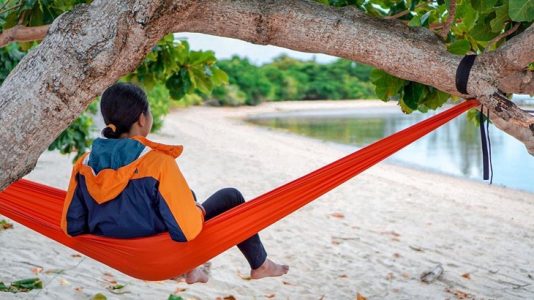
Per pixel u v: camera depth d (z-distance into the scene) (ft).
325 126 100.63
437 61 9.46
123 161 8.86
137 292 16.99
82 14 8.52
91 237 9.48
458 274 21.91
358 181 40.65
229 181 38.58
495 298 19.70
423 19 12.04
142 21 8.47
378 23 9.74
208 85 17.22
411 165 57.88
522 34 9.21
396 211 32.09
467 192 42.14
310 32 9.55
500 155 65.46
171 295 16.08
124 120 9.07
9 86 8.48
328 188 10.02
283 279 19.93
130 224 9.04
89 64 8.43
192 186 36.14
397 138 10.04
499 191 44.37
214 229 9.37
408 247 25.11
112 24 8.42
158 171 8.76
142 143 8.97
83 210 9.42
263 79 171.94
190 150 53.57
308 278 20.31
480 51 13.48
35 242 20.38
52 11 13.83
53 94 8.44
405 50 9.50
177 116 107.55
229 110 144.66
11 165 8.55
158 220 9.07
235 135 75.41
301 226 26.86
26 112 8.39
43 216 10.43
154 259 9.37
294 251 23.21
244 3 9.45
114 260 9.71
